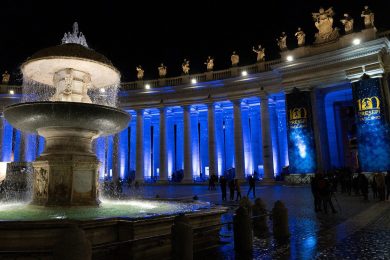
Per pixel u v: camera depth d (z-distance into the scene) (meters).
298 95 34.50
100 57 10.59
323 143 35.38
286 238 9.02
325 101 40.03
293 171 33.62
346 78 32.53
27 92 30.03
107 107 9.41
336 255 7.04
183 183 40.56
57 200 9.26
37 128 9.97
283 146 45.09
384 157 29.50
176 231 6.43
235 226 7.91
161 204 11.66
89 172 9.83
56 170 9.45
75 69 10.66
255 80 38.81
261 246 8.17
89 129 9.99
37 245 6.06
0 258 5.77
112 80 11.86
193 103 42.03
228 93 40.38
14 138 47.59
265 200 19.72
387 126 29.89
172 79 43.84
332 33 33.84
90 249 5.17
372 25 31.41
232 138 48.00
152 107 43.62
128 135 53.34
